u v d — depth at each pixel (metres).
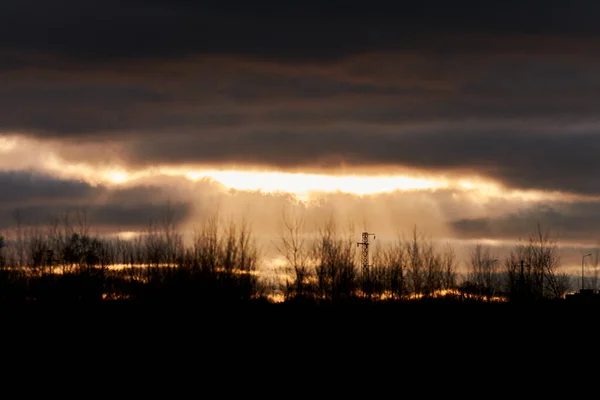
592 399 69.12
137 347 83.56
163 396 69.94
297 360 81.06
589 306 103.31
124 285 93.38
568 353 83.94
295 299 97.19
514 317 98.19
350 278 99.62
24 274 91.56
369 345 86.56
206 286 92.69
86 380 73.75
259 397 70.00
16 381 73.31
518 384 74.00
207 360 79.88
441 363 80.00
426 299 102.38
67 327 86.94
